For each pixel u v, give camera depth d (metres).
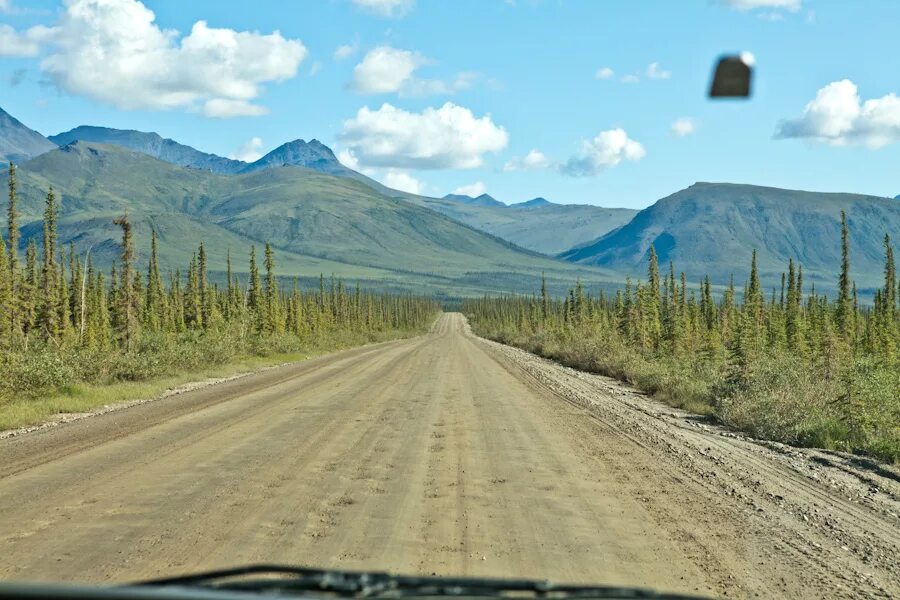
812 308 58.88
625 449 14.08
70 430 16.00
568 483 10.89
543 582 3.37
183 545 7.38
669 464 12.63
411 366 40.56
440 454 13.20
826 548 7.79
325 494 9.90
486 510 9.16
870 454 14.43
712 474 11.85
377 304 185.62
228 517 8.56
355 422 17.39
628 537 8.02
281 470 11.52
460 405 21.23
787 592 6.33
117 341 41.94
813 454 14.33
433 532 8.08
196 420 17.61
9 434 15.73
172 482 10.52
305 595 3.16
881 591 6.42
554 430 16.47
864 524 8.92
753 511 9.41
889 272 55.38
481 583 3.31
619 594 3.39
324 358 52.72
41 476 10.86
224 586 3.21
